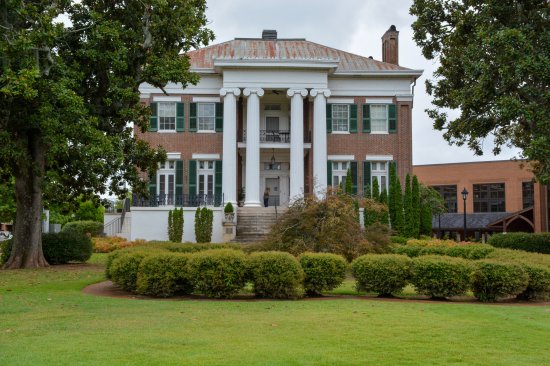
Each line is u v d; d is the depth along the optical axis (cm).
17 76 1599
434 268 1247
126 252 1444
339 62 3506
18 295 1289
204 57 3744
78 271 1903
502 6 2231
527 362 671
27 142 1980
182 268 1273
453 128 2461
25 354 678
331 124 3606
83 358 660
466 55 2233
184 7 2036
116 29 1905
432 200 4519
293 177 3438
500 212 5628
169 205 3406
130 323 892
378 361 665
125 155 2128
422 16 2525
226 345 734
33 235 2053
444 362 669
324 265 1280
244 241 3044
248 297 1277
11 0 1689
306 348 723
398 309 1062
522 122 2258
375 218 3200
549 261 1366
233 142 3475
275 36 4072
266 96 3678
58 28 1766
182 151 3559
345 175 3606
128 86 1986
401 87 3644
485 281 1223
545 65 2011
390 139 3619
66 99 1684
